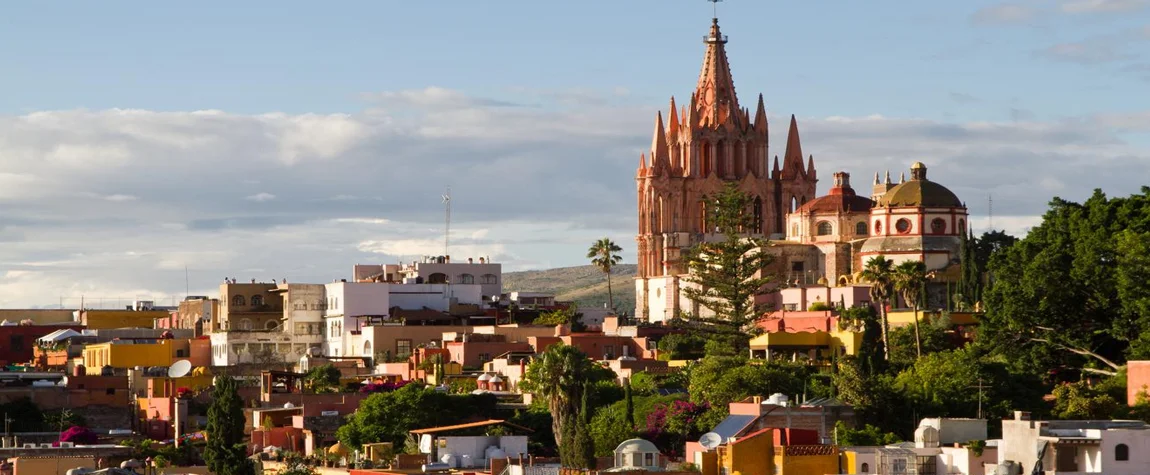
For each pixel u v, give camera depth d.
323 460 156.88
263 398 191.25
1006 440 110.69
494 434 154.62
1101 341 169.50
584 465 138.38
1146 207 176.12
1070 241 176.00
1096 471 105.81
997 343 171.00
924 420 127.69
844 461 118.69
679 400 164.50
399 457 145.88
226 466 152.75
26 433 179.38
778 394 144.12
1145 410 139.50
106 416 196.25
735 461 121.19
